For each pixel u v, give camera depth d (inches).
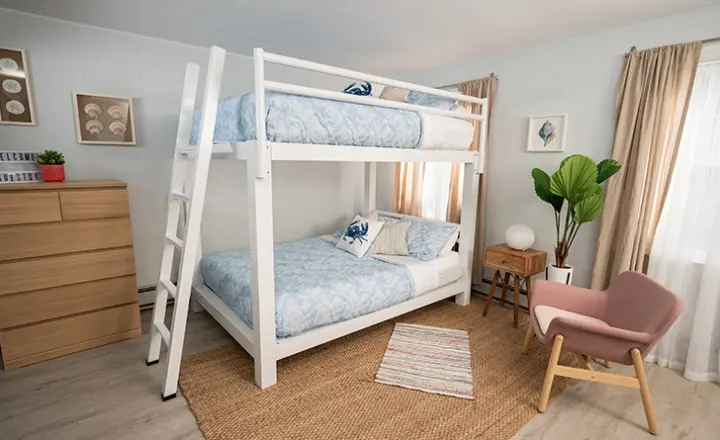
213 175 134.6
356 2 86.3
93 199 93.5
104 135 110.8
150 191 121.5
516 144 126.6
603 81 104.9
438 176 152.6
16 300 86.3
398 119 93.6
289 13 93.9
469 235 126.3
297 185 157.8
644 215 96.3
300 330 86.0
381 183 176.7
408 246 127.7
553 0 84.0
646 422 74.0
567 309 93.0
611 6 87.0
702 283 87.6
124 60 111.8
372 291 99.5
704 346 87.7
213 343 101.5
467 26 101.6
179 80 121.9
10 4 90.3
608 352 73.5
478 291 145.3
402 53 128.3
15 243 84.5
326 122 79.4
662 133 92.7
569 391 83.6
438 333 109.6
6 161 92.0
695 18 88.4
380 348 100.6
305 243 142.3
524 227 114.6
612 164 97.3
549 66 115.9
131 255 101.7
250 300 86.9
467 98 110.7
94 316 97.7
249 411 74.0
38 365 89.7
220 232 138.8
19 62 96.9
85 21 102.0
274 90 70.9
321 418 72.6
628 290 85.1
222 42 118.4
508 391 82.7
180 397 78.7
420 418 73.3
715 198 88.4
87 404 75.9
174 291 79.3
